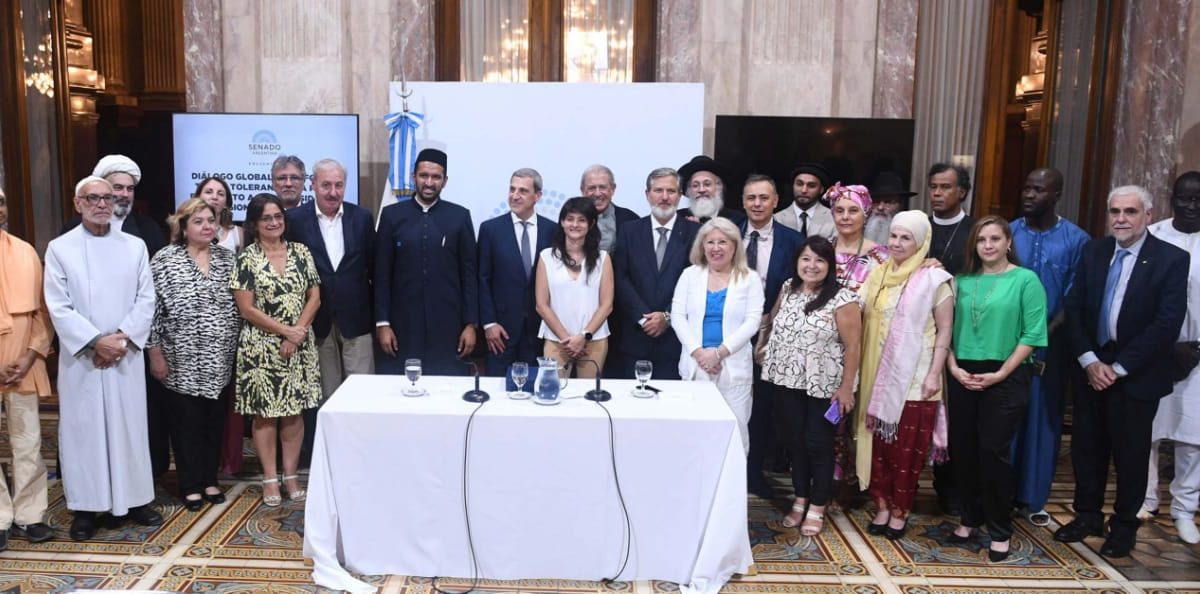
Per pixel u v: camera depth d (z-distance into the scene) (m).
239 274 3.90
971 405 3.64
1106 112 6.00
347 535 3.31
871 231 4.71
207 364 3.88
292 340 3.92
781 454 4.76
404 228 4.38
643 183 5.54
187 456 3.96
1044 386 3.94
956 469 3.76
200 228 3.86
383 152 6.00
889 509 3.88
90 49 9.11
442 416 3.19
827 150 5.68
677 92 5.47
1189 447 3.85
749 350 3.89
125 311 3.63
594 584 3.31
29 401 3.58
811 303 3.75
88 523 3.67
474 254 4.46
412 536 3.30
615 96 5.49
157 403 4.18
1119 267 3.64
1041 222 4.03
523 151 5.53
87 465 3.59
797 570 3.51
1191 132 5.63
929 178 4.33
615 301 4.28
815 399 3.78
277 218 3.93
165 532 3.75
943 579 3.46
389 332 4.40
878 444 3.83
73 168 6.95
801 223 4.79
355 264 4.34
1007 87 9.42
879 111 6.05
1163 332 3.49
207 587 3.25
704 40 5.97
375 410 3.23
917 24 6.01
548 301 4.16
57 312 3.48
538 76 6.13
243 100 5.99
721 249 3.81
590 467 3.22
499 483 3.24
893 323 3.70
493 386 3.62
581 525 3.27
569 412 3.23
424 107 5.52
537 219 4.44
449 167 5.54
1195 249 3.88
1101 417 3.78
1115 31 5.93
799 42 6.00
